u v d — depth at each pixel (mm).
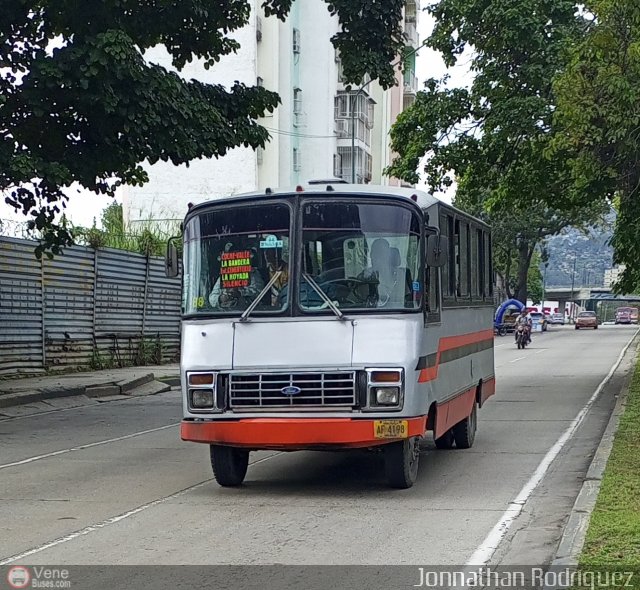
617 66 11578
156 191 48281
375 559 7051
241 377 9320
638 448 11766
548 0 20859
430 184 24094
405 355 9180
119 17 16531
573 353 39875
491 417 17078
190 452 13031
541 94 21500
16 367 22797
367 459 12258
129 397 21766
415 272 9523
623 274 20344
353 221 9594
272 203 9750
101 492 9961
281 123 51156
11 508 9102
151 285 29938
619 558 6469
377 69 18672
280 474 11102
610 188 19344
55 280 24406
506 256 70000
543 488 10086
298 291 9406
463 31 21828
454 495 9672
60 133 17094
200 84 18172
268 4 19453
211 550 7348
